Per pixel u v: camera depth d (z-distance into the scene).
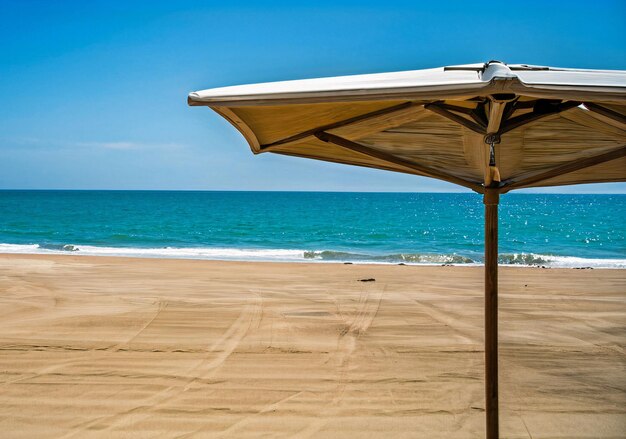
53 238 34.50
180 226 46.56
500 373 6.27
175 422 4.97
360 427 4.89
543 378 6.10
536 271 15.48
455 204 93.31
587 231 39.91
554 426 4.88
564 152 3.41
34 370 6.28
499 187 3.01
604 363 6.62
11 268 14.91
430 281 13.16
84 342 7.38
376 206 84.12
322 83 2.27
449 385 5.90
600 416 5.10
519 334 8.01
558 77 2.13
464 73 2.27
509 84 1.90
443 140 3.34
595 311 9.66
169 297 10.57
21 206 79.81
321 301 10.35
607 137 3.13
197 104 2.12
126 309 9.39
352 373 6.27
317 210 71.62
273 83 2.34
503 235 37.16
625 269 16.03
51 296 10.62
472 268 15.97
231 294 11.02
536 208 77.00
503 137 3.19
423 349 7.20
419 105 2.69
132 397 5.54
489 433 3.03
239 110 2.46
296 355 6.93
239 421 5.00
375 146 3.53
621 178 3.80
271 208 76.38
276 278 13.51
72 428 4.83
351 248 29.55
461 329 8.23
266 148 3.28
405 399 5.52
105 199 109.00
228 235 38.94
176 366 6.48
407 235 38.22
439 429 4.85
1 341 7.36
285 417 5.10
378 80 2.25
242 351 7.08
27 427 4.84
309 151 3.71
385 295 11.08
